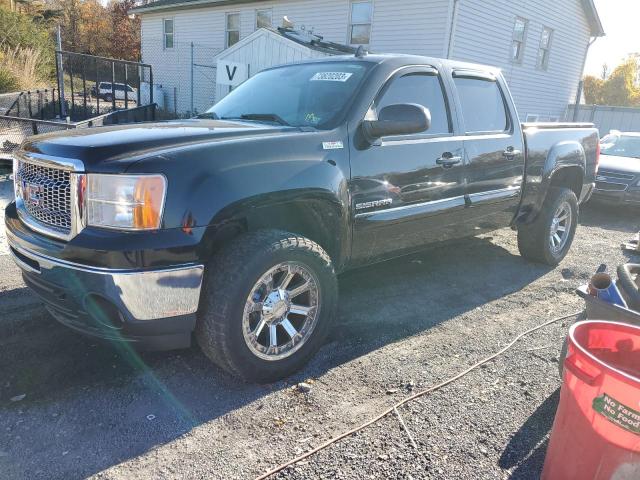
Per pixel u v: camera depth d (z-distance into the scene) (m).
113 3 44.94
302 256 2.95
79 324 2.73
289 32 14.35
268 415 2.70
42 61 19.34
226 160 2.74
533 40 17.58
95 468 2.28
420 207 3.84
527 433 2.65
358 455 2.42
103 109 16.53
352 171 3.33
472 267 5.41
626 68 32.12
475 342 3.65
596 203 9.55
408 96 3.87
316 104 3.62
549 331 3.90
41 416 2.60
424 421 2.70
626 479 1.87
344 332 3.69
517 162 4.75
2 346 3.23
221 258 2.77
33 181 2.86
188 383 2.96
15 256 2.98
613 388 1.84
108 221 2.52
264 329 3.02
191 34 21.62
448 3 13.45
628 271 2.96
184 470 2.29
